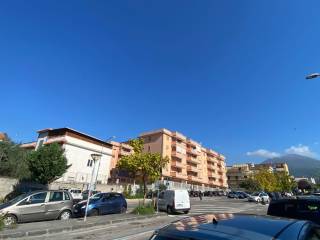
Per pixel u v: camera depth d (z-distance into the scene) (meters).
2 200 29.70
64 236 11.10
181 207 23.02
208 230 2.68
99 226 13.96
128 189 48.59
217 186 102.50
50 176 35.16
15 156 34.91
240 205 36.81
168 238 2.75
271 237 2.48
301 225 3.03
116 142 76.19
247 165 132.00
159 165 24.86
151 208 20.42
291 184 84.69
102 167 55.28
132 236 11.23
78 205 18.78
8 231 10.91
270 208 9.10
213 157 101.75
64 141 49.38
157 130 76.50
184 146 82.38
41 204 15.02
